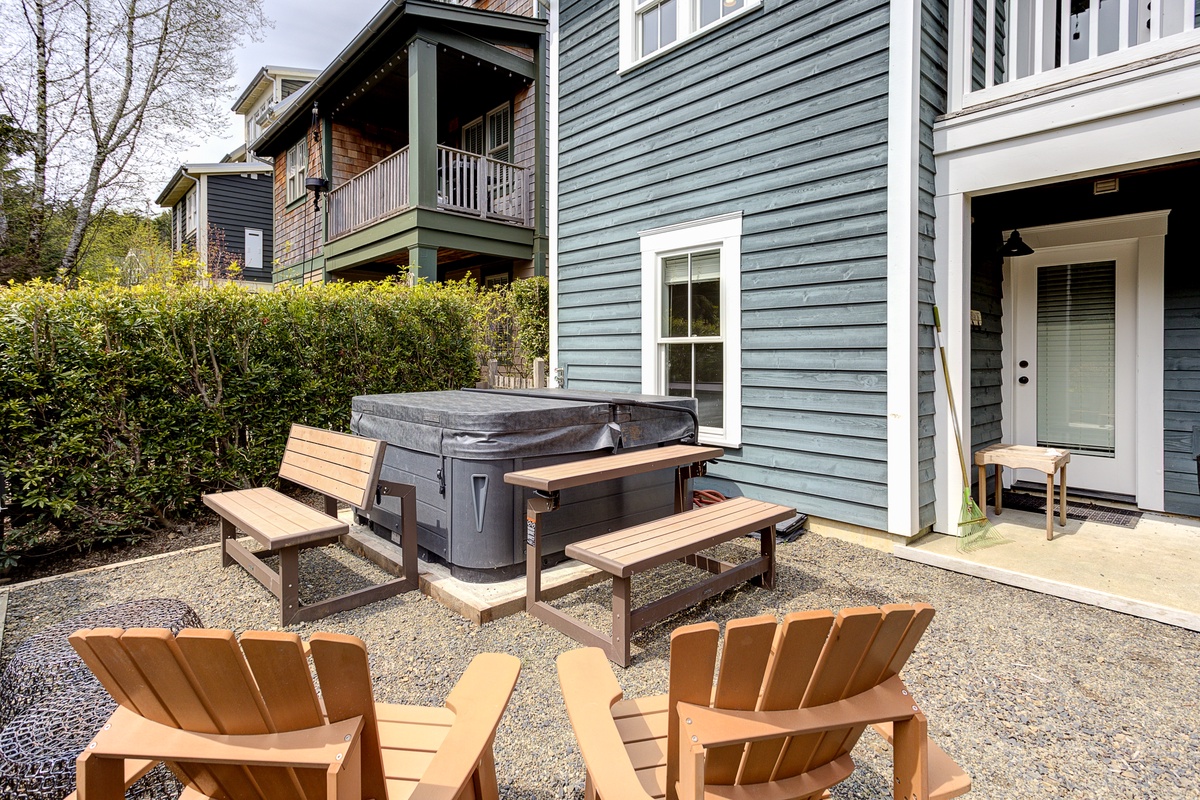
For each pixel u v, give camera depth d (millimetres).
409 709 1661
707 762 1274
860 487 4141
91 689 1928
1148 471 4664
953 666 2592
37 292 3975
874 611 1208
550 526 3525
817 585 3461
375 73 9727
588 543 2730
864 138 4070
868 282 4062
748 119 4797
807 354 4434
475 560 3297
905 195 3857
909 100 3836
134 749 1159
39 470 3834
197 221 17797
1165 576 3334
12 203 12773
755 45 4730
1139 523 4355
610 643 2639
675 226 5383
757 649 1193
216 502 3566
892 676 1381
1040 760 2000
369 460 3070
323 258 11438
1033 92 3604
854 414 4164
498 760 2020
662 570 3762
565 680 1543
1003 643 2785
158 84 14172
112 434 4215
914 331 3896
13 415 3758
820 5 4316
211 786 1283
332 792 1086
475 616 2992
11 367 3758
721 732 1193
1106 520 4445
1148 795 1835
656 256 5594
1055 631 2895
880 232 3994
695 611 3145
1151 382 4629
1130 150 3297
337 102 10891
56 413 3990
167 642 1069
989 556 3680
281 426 5066
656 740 1510
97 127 13695
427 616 3080
